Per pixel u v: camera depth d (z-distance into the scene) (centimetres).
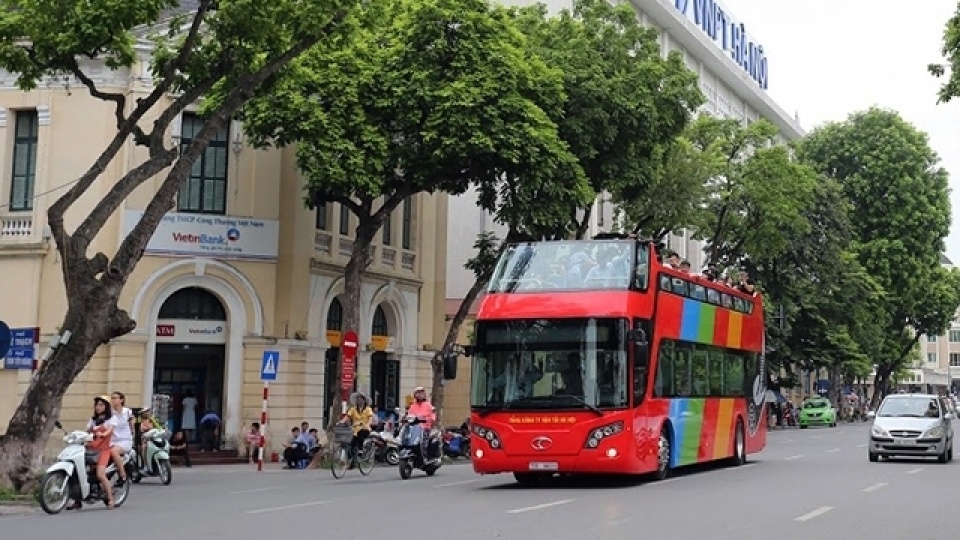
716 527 1235
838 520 1328
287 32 1967
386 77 2517
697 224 3772
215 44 2050
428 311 3641
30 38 1877
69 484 1519
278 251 2964
